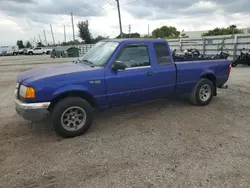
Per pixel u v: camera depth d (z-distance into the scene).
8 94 7.19
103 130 4.01
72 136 3.72
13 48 50.41
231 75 10.50
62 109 3.54
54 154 3.17
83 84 3.67
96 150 3.27
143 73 4.27
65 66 4.25
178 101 5.81
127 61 4.13
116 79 3.97
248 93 6.74
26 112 3.38
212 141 3.53
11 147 3.39
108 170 2.77
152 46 4.43
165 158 3.03
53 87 3.45
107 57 4.03
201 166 2.83
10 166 2.87
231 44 15.98
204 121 4.41
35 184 2.52
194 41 19.39
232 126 4.16
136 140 3.59
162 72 4.52
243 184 2.48
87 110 3.76
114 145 3.43
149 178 2.59
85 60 4.56
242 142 3.49
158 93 4.64
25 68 16.64
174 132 3.89
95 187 2.45
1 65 19.89
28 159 3.04
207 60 5.41
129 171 2.74
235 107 5.33
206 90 5.41
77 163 2.93
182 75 4.85
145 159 3.01
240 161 2.94
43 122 4.41
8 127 4.18
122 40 4.21
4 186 2.48
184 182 2.51
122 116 4.74
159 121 4.43
